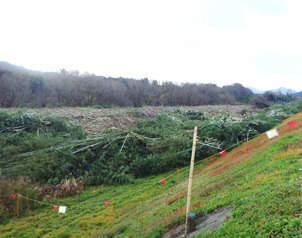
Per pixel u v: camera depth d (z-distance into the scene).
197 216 8.36
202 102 60.91
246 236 5.56
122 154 19.75
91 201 15.70
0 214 13.49
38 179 17.25
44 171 17.53
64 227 12.82
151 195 15.55
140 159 19.47
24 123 22.44
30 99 43.47
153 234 8.57
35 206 14.84
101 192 17.00
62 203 15.49
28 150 19.45
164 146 21.05
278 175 8.41
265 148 14.15
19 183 15.38
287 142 12.98
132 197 15.69
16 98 41.28
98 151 20.27
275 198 6.49
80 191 16.86
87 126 25.89
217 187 10.69
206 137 22.17
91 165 18.98
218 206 8.20
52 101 44.84
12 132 21.42
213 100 63.47
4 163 17.89
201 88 63.44
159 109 38.81
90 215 13.91
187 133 23.08
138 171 19.17
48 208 14.92
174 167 20.00
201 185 12.81
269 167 9.81
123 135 21.80
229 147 21.14
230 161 15.88
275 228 5.36
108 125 26.66
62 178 17.61
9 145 19.73
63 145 19.98
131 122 28.58
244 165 12.51
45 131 22.38
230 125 23.53
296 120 20.84
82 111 32.91
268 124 25.33
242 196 7.80
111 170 18.59
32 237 12.12
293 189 6.60
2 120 22.12
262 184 8.15
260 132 24.75
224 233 6.11
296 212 5.66
